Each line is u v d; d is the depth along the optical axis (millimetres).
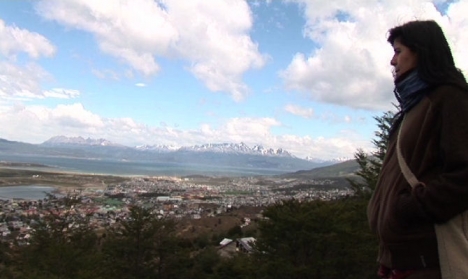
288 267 15180
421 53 1887
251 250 19375
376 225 1969
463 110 1722
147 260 25703
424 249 1717
